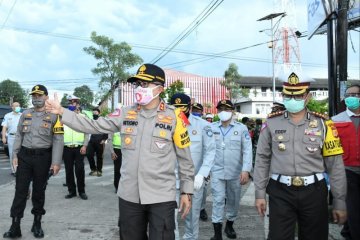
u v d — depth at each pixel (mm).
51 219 7250
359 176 5102
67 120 3707
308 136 3799
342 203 3855
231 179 6180
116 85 36312
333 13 7059
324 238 3848
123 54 35188
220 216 6086
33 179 6113
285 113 3949
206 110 44938
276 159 3891
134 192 3619
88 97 51250
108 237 6238
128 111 3785
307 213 3789
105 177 12500
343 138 5148
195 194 5258
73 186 9203
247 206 8461
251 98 59250
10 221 7039
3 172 13406
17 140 6160
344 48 6895
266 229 6699
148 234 3729
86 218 7340
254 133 15719
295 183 3766
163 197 3617
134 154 3629
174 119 3734
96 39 34625
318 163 3814
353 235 5062
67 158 9094
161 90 3740
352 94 5246
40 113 6082
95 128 3764
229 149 6184
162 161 3633
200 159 5406
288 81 3801
